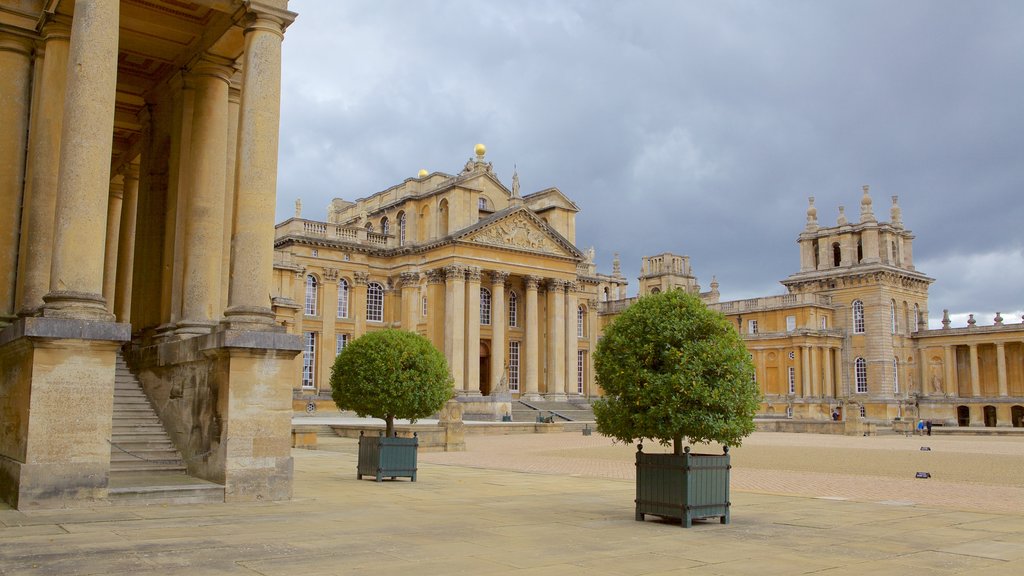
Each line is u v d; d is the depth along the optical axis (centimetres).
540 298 7375
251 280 1491
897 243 8575
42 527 1114
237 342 1435
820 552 998
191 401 1611
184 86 1938
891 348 8156
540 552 973
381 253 6888
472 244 6575
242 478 1434
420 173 7462
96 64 1373
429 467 2414
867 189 8444
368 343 1961
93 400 1314
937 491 1834
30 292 1522
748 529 1191
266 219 1515
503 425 5022
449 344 6412
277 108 1549
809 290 8656
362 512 1319
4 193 1591
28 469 1259
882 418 7862
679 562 923
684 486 1205
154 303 2091
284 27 1588
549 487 1794
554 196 7488
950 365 8200
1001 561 946
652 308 1299
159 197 2128
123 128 2391
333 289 6562
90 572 824
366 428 3731
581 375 8062
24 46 1645
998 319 8150
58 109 1587
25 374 1307
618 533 1134
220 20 1800
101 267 1357
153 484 1424
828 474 2317
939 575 862
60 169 1352
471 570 859
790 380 8112
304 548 975
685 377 1220
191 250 1811
